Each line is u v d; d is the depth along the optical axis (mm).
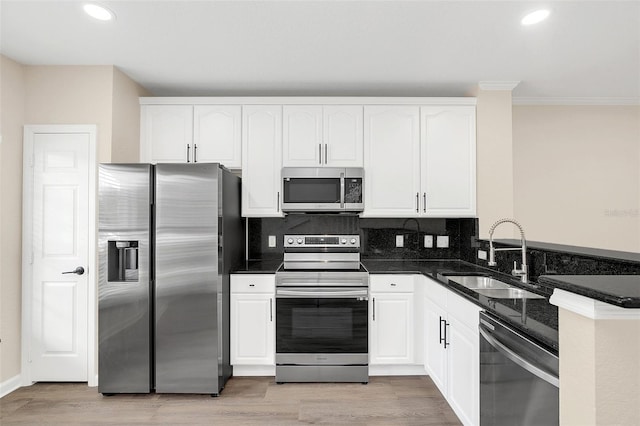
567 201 3580
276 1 1901
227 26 2154
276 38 2295
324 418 2221
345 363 2715
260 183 3090
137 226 2498
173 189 2510
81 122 2691
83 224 2668
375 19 2072
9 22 2107
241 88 3162
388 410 2312
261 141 3092
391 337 2799
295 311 2727
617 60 2613
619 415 775
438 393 2543
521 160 3584
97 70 2697
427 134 3100
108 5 1937
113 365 2492
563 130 3584
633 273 1483
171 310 2506
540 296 1949
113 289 2498
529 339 1268
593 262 1706
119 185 2510
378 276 2805
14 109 2613
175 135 3088
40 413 2273
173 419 2211
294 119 3100
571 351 850
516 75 2893
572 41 2324
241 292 2789
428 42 2342
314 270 2865
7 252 2555
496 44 2369
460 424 2152
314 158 3100
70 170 2680
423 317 2789
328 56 2547
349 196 3033
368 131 3100
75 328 2650
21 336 2643
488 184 3080
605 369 775
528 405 1254
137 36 2279
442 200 3094
